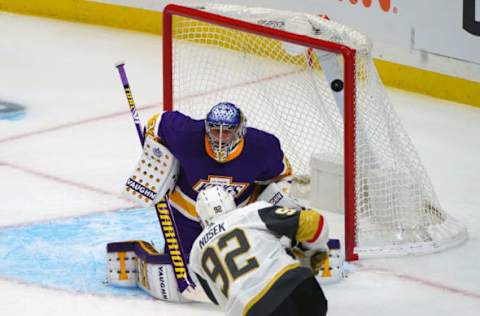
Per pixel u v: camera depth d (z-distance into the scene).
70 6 34.00
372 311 13.39
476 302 13.78
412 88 26.02
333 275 14.24
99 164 20.59
